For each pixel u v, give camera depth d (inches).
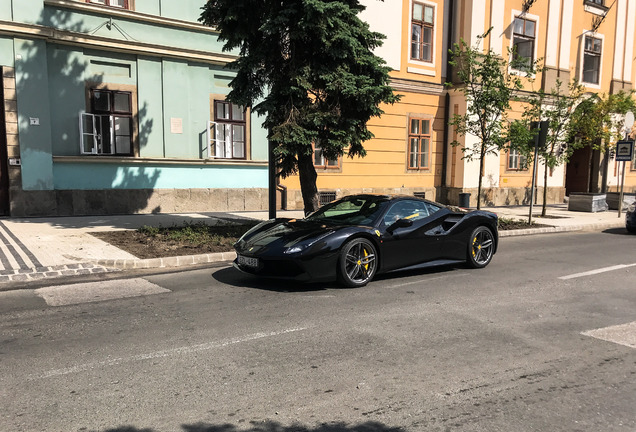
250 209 572.1
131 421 112.2
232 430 109.0
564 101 596.4
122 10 469.7
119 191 487.2
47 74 440.8
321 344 163.6
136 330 175.0
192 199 531.5
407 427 111.8
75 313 194.2
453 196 730.2
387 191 682.2
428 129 718.5
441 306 213.0
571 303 222.4
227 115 555.5
